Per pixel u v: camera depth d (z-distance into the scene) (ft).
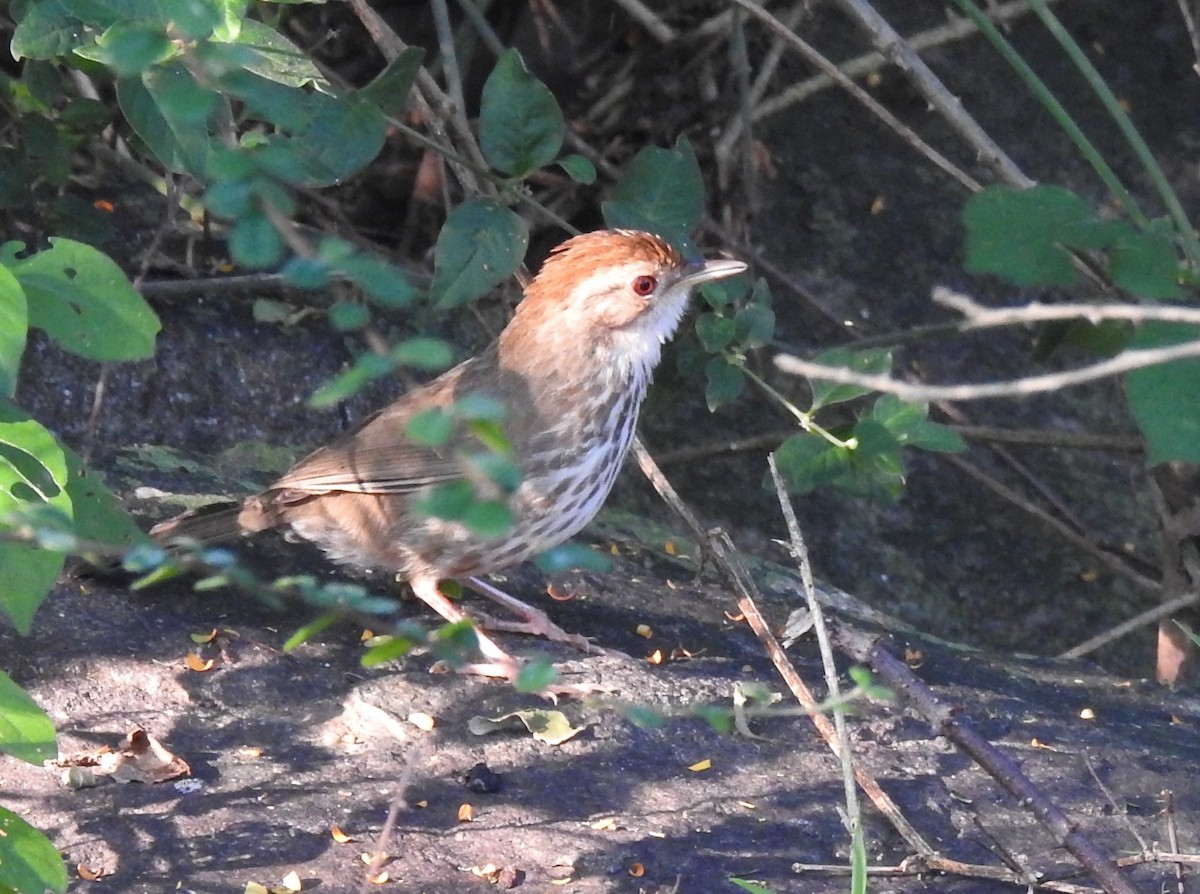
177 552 27.86
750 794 29.07
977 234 19.77
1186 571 45.91
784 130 59.57
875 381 18.67
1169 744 34.60
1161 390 16.83
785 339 55.67
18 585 20.77
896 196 59.36
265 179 14.70
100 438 40.04
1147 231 21.24
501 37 52.42
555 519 33.47
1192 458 16.44
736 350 34.73
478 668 31.63
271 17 41.86
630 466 51.26
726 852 27.12
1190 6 48.16
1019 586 54.85
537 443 32.81
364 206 51.62
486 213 31.55
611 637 35.27
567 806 27.96
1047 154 60.90
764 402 53.88
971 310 18.08
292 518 34.22
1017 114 61.31
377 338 16.46
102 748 27.71
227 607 33.09
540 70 51.78
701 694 32.30
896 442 32.60
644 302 33.76
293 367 43.60
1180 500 45.06
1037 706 35.83
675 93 48.93
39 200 43.88
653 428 52.90
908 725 32.63
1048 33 62.49
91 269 22.17
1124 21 63.31
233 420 42.06
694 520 33.45
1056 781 31.27
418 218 49.75
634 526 43.91
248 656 31.42
